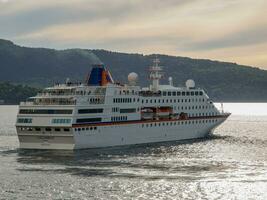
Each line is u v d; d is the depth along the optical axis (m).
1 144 192.62
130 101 184.88
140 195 102.75
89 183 113.25
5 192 105.00
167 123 198.62
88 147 171.25
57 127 166.25
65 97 169.00
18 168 132.62
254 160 147.12
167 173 124.88
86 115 169.12
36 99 173.62
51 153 161.62
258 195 103.00
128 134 184.00
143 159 149.12
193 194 103.62
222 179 117.44
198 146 184.62
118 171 127.88
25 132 172.38
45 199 99.62
